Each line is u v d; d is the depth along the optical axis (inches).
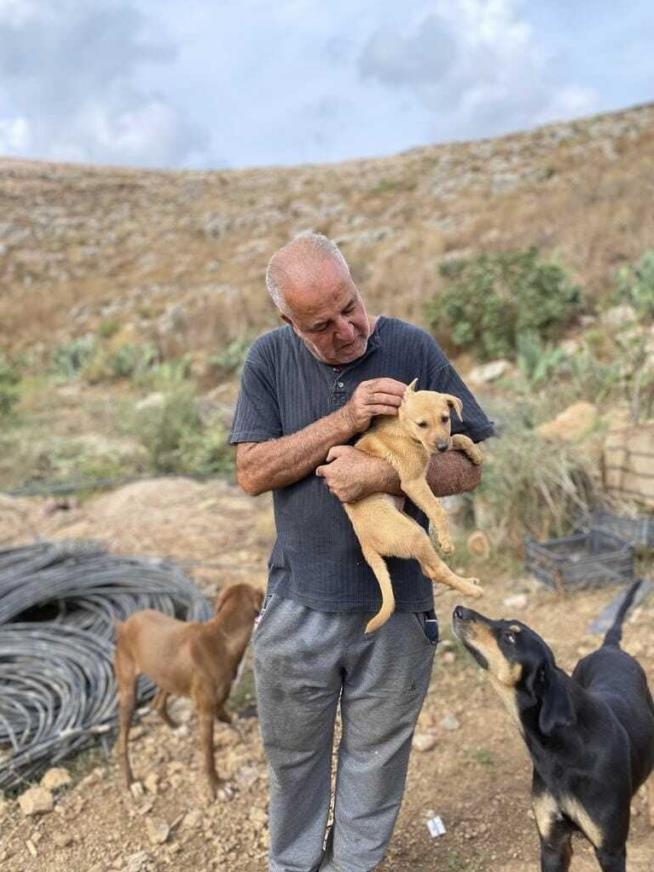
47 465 263.6
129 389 394.3
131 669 102.1
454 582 60.4
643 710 74.6
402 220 573.0
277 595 69.3
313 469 65.3
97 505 217.5
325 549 66.7
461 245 454.0
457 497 157.9
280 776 73.5
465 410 68.5
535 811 70.6
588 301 308.7
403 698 69.8
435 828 88.5
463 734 104.8
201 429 270.8
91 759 107.0
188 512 200.7
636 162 512.7
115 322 510.9
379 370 66.6
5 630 135.4
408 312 360.2
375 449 62.2
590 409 176.6
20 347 532.1
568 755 66.0
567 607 130.1
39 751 105.0
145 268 641.0
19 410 358.6
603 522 145.0
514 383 237.9
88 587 146.8
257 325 434.9
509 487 150.0
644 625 120.2
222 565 166.4
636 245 342.6
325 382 66.7
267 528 179.0
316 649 67.8
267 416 69.1
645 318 260.8
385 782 72.8
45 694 117.2
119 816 96.5
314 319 60.9
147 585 147.0
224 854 89.2
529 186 560.1
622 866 68.1
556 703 65.3
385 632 67.6
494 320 290.8
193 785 100.8
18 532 197.6
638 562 138.6
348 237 553.9
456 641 123.4
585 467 152.6
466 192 596.4
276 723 71.0
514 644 66.4
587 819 66.7
